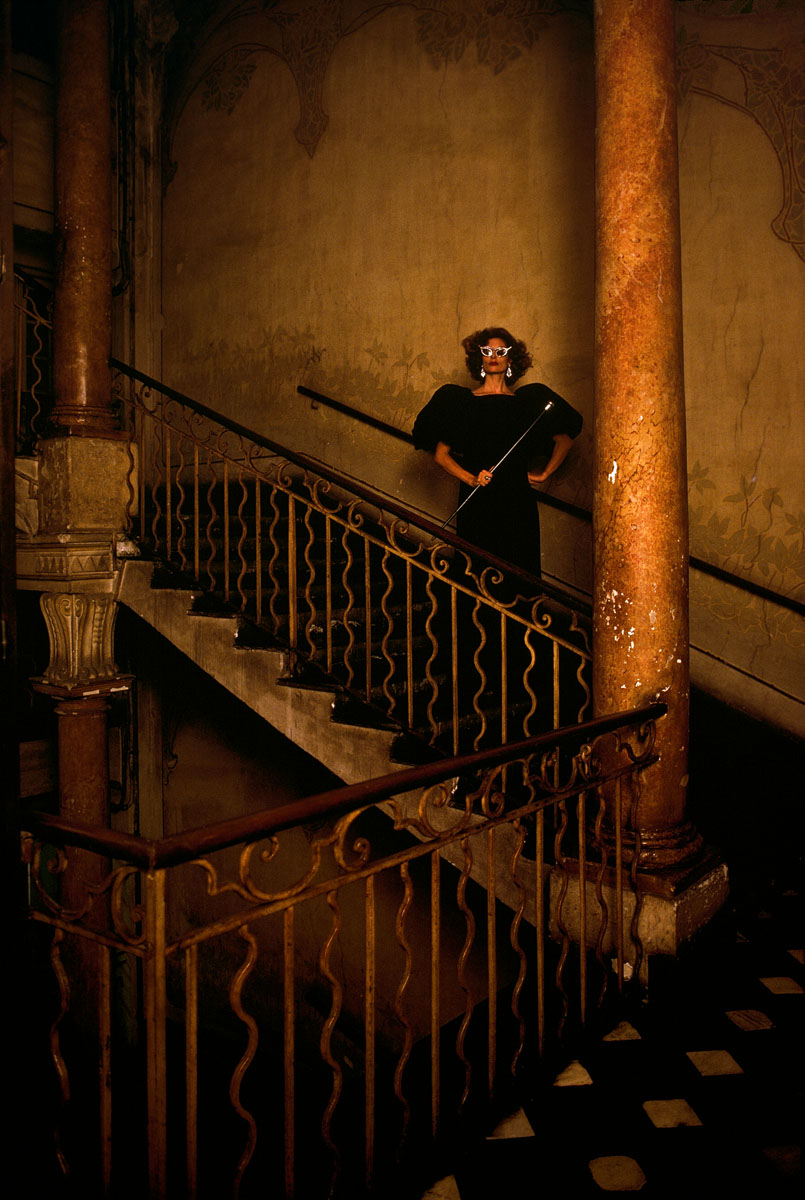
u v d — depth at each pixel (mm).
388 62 7070
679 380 3730
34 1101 2449
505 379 5227
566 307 6195
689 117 5609
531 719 5004
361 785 2242
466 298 6684
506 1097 2762
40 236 7926
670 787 3709
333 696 4613
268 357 7895
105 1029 1971
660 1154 2461
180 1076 7355
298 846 7547
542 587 4043
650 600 3672
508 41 6449
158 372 8695
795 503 5301
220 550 6031
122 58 8484
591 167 6082
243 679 5008
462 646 5098
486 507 4949
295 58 7648
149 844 1794
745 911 3912
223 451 5238
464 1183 2357
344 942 7195
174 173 8531
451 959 6508
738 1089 2764
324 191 7484
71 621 5672
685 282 5641
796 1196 2270
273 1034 7715
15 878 2318
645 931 3492
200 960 8312
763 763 5156
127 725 8797
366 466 7285
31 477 5809
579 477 6117
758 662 5402
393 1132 2623
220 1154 4852
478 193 6605
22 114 7723
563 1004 3016
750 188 5422
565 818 3043
